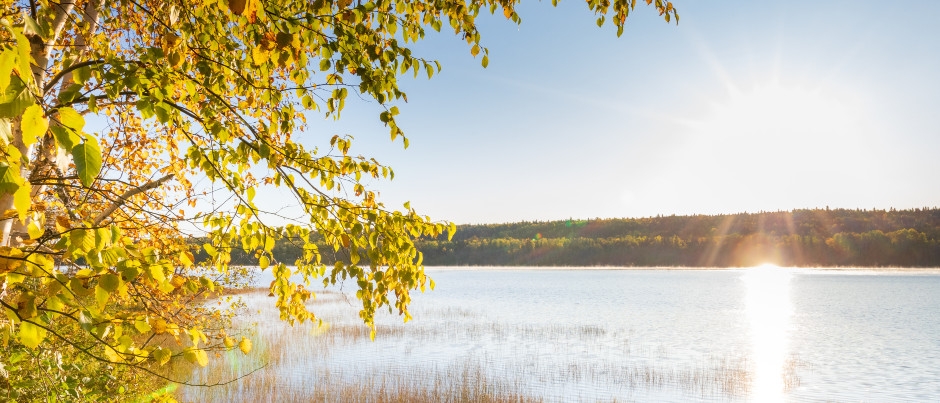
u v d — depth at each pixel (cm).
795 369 2753
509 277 13725
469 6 461
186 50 352
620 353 3062
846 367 2862
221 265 398
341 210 372
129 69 280
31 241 216
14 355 425
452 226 393
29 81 161
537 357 2845
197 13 357
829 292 8275
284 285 411
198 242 401
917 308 5925
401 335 3400
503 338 3503
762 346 3450
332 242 391
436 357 2748
